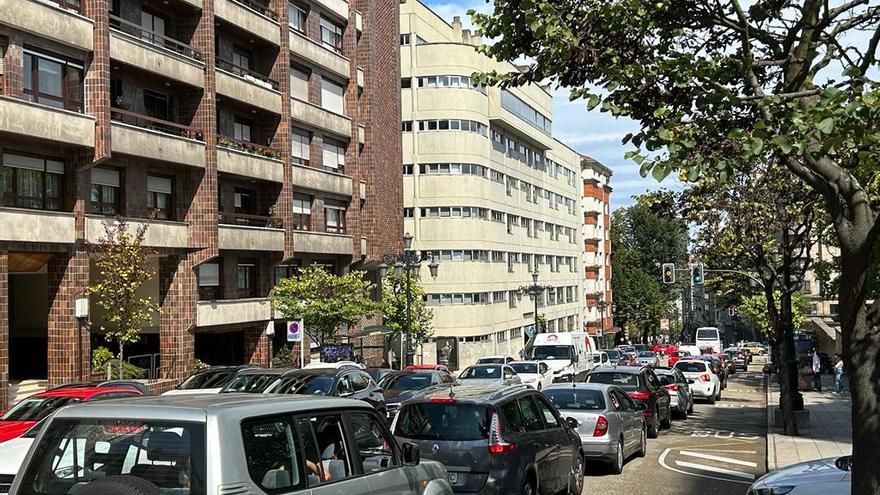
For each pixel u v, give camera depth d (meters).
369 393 20.59
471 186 60.69
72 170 25.98
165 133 29.14
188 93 31.61
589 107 8.70
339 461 6.57
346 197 43.94
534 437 11.11
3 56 23.39
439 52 60.56
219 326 34.09
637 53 8.90
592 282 97.06
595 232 99.81
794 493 9.28
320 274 35.62
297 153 39.91
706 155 7.51
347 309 34.94
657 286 105.19
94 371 26.52
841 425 23.69
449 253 60.06
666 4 8.74
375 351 48.00
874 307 7.79
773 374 50.97
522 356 46.00
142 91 29.97
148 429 5.43
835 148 6.74
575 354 38.69
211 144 31.56
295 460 5.96
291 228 37.31
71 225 25.47
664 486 14.34
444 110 60.38
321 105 41.97
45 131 23.97
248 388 19.33
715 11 9.00
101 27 26.05
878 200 13.97
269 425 5.84
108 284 24.88
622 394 17.23
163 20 31.50
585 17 8.92
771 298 24.36
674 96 8.40
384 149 49.50
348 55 44.44
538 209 77.38
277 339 39.31
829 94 6.59
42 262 25.55
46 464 5.50
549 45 8.93
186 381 21.30
